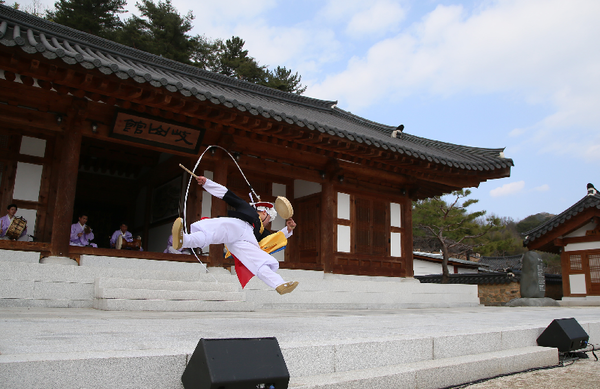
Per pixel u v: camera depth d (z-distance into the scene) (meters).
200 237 4.14
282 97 16.98
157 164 13.76
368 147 11.60
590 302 19.20
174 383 2.48
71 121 9.23
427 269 28.36
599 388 3.68
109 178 15.01
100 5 30.59
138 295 7.46
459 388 3.57
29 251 8.52
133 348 2.74
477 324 5.61
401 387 3.20
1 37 6.95
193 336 3.44
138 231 14.42
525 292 17.84
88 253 9.05
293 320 5.55
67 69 7.77
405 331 4.43
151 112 9.60
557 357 4.82
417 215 27.44
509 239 26.73
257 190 13.52
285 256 13.95
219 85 15.02
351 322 5.50
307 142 11.28
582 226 20.38
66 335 3.31
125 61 12.84
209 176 11.85
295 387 2.65
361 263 13.63
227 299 8.41
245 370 2.23
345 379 2.91
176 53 30.75
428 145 16.72
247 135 10.89
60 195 8.88
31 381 2.09
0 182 9.15
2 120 8.81
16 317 4.93
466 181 14.66
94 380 2.24
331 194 13.11
